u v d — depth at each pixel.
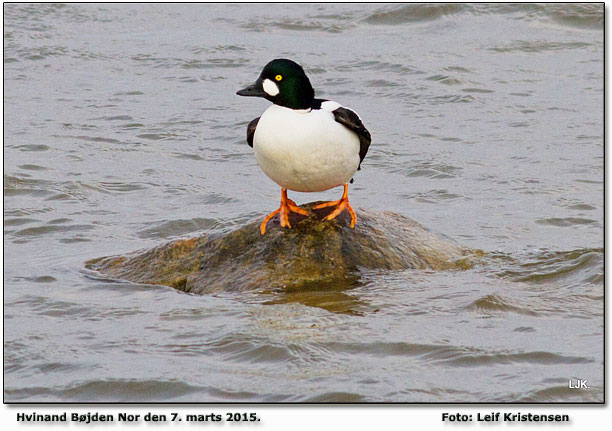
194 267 12.45
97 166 18.44
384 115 21.91
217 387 9.27
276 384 9.28
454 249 13.23
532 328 10.61
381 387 9.20
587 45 27.00
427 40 27.44
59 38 27.69
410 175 18.23
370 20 29.14
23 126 20.86
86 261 13.38
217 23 29.25
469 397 9.04
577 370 9.57
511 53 26.33
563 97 23.08
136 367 9.67
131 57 26.20
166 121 21.44
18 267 13.16
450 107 22.47
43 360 9.89
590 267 12.61
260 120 11.52
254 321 10.76
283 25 28.88
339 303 11.29
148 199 16.73
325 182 11.73
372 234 12.60
